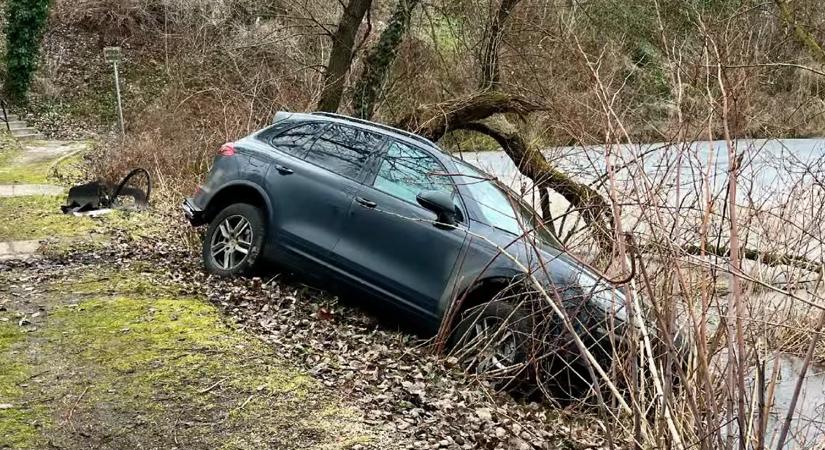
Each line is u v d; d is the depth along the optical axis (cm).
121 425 441
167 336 589
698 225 434
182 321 626
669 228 434
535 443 487
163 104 1816
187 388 497
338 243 679
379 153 700
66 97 3195
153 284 736
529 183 973
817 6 1174
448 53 1620
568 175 923
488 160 1227
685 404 386
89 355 543
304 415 473
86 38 3472
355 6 1406
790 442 454
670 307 386
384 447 438
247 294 709
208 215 787
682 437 374
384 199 668
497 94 1077
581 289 511
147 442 423
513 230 627
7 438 412
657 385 371
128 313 641
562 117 816
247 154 764
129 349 558
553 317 539
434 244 629
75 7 3494
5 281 734
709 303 383
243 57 2078
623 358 435
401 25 1379
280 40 1858
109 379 503
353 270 668
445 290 616
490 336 584
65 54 3378
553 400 552
